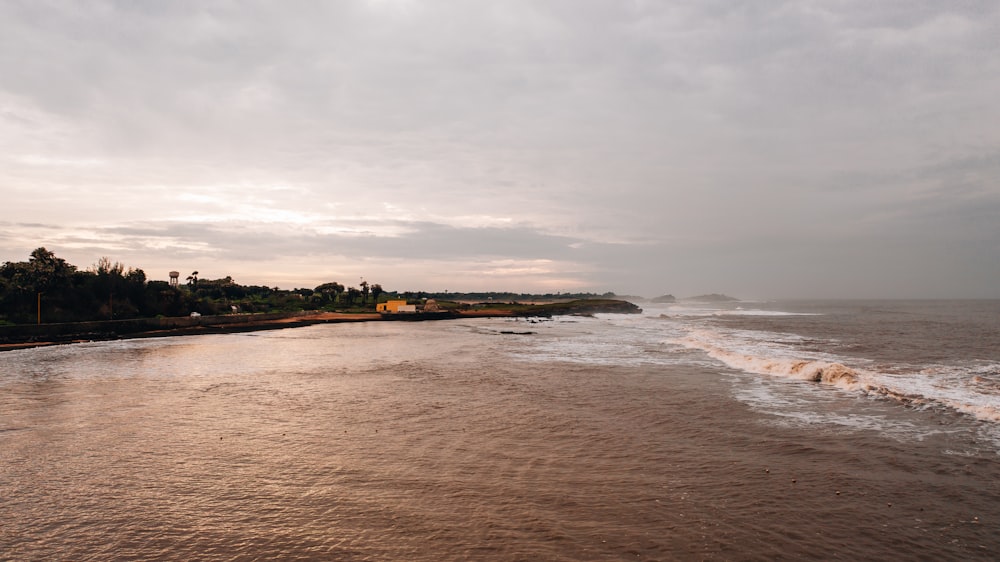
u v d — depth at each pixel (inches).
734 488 405.1
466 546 316.5
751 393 773.3
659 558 301.1
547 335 2191.2
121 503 382.9
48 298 2128.4
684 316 4343.0
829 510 363.9
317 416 650.2
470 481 422.3
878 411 648.4
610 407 692.1
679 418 625.9
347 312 4047.7
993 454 475.8
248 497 392.8
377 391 825.5
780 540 321.4
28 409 691.4
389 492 400.5
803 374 911.0
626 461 470.0
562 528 338.6
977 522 343.0
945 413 630.5
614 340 1865.2
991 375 899.4
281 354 1409.9
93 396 782.5
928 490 396.2
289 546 319.6
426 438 547.8
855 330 2086.6
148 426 600.4
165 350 1504.7
